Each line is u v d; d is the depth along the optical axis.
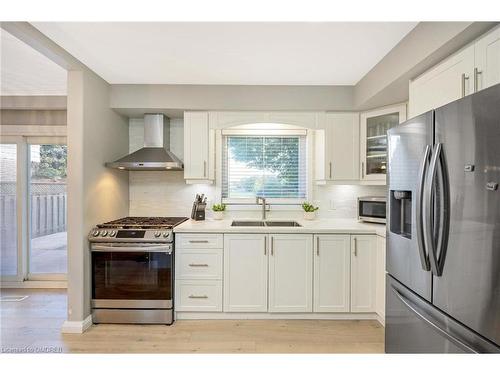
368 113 2.98
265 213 3.40
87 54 2.29
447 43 1.59
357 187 3.42
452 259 1.19
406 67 1.99
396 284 1.68
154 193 3.45
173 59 2.38
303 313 2.74
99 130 2.75
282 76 2.75
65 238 3.58
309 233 2.70
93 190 2.65
